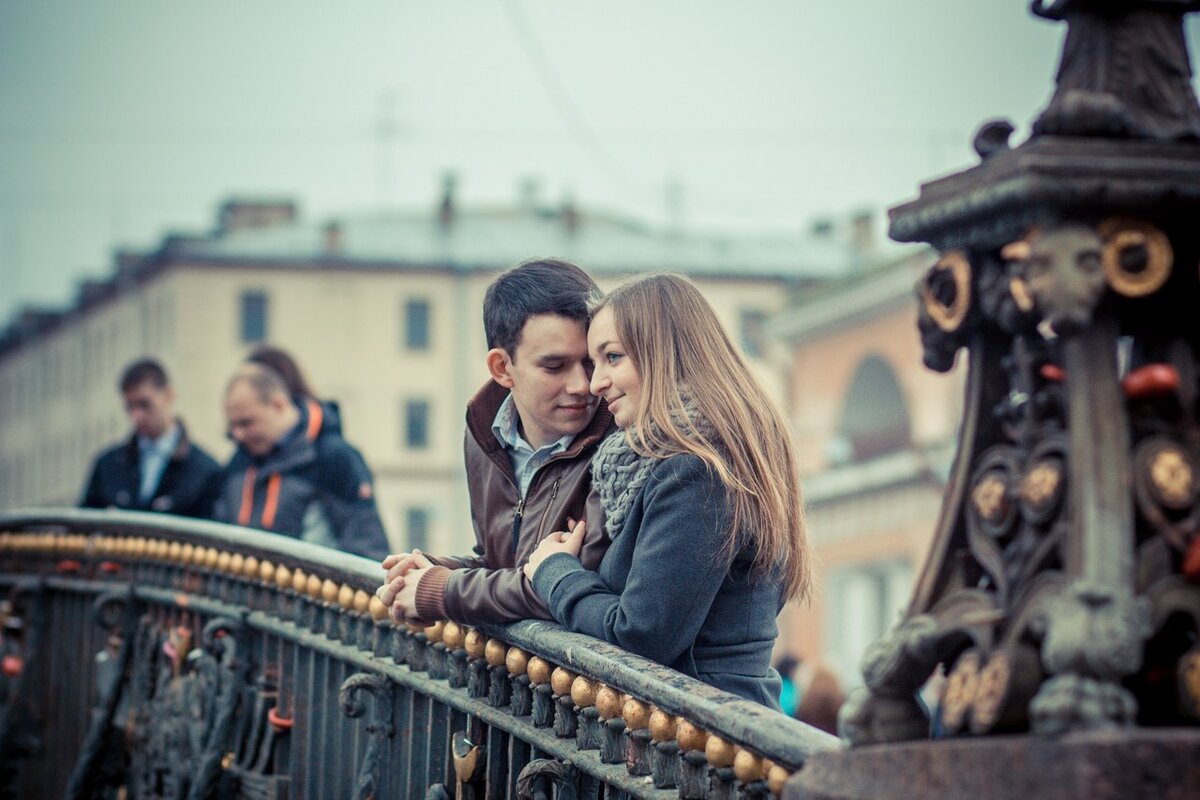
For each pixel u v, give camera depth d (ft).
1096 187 9.09
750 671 14.44
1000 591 9.52
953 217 9.73
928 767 9.27
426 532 280.31
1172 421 9.48
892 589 186.80
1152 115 9.57
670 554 13.75
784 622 200.64
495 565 16.62
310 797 19.92
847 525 193.98
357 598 18.45
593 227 292.20
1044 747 8.61
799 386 208.03
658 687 12.48
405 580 16.11
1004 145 9.75
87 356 324.19
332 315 280.51
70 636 27.86
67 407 334.24
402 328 281.74
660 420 14.25
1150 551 9.14
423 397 281.13
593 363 15.78
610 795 13.50
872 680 9.91
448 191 288.51
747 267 282.77
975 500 9.82
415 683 16.88
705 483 13.89
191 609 23.44
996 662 9.22
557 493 15.67
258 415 27.53
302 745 20.33
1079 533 9.07
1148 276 9.28
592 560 14.85
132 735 25.04
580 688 13.69
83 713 27.22
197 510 32.89
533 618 14.84
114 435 314.14
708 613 14.37
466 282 282.15
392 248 282.15
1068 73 9.92
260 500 27.55
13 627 28.99
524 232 286.87
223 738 21.42
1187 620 9.23
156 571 25.20
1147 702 9.24
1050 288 9.10
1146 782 8.41
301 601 20.38
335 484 27.63
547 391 15.65
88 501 33.32
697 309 14.82
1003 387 10.00
